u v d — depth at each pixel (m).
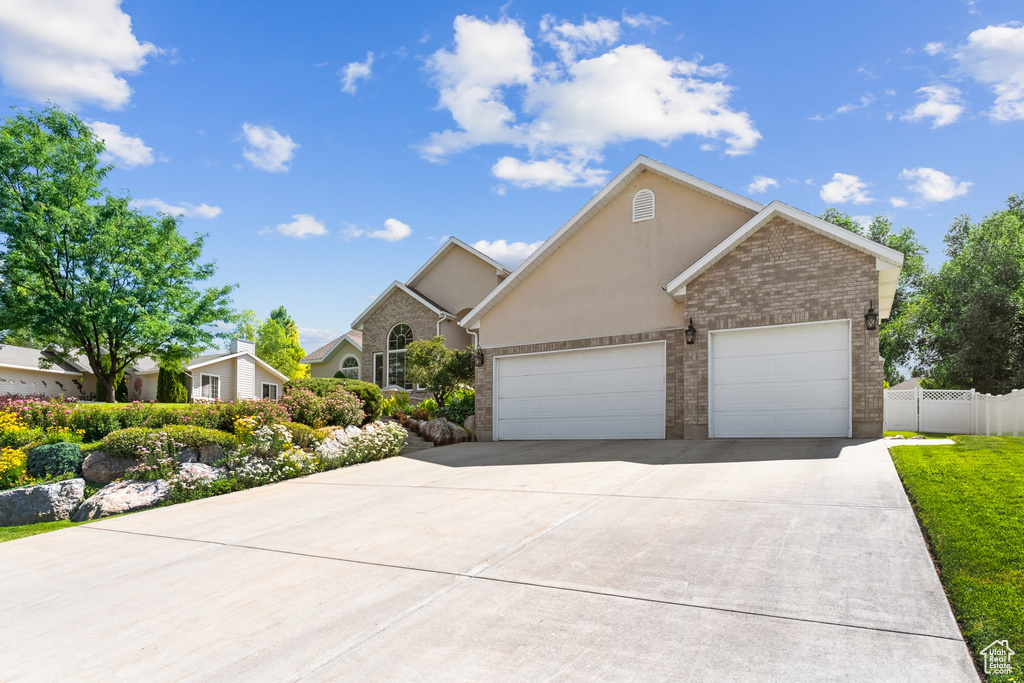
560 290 17.86
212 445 11.92
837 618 4.35
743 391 14.24
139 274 24.98
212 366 34.28
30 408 14.12
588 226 17.66
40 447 11.94
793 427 13.68
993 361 27.17
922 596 4.64
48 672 4.34
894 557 5.44
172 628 4.98
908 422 19.84
